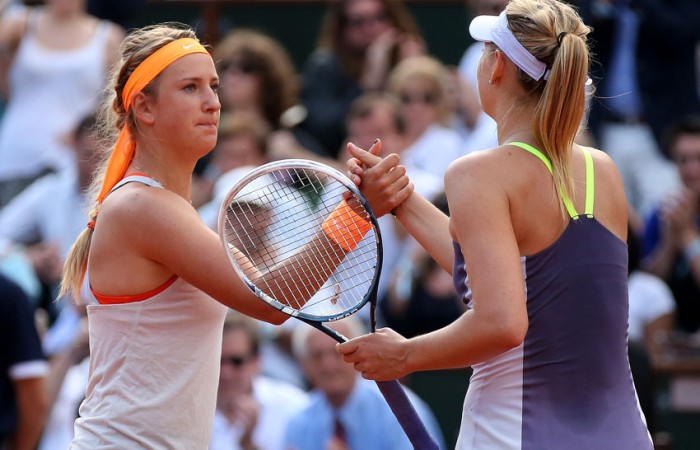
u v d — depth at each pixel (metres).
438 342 10.48
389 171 11.98
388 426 19.42
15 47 28.05
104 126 12.98
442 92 26.28
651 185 27.45
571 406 10.54
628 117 27.80
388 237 23.84
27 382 19.39
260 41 27.25
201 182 24.84
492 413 10.72
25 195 26.33
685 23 27.52
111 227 11.47
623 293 10.78
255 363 19.58
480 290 10.18
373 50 27.66
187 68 11.58
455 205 10.39
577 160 11.00
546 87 10.56
